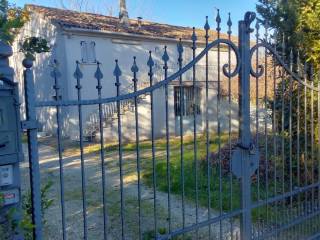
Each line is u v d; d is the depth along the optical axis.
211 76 15.19
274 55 3.43
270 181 5.29
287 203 4.35
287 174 4.88
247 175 3.14
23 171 7.97
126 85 16.09
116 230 4.73
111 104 14.73
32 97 1.99
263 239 3.38
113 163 9.65
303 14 4.51
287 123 4.77
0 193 1.77
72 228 4.85
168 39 16.80
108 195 6.46
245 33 3.05
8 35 2.17
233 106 13.45
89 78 14.88
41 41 2.96
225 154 7.50
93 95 14.99
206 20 2.86
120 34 15.66
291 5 4.52
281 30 4.59
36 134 2.01
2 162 1.82
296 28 4.52
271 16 4.70
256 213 3.97
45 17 15.42
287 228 3.65
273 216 3.79
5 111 1.83
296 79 3.73
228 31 2.99
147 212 5.40
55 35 14.87
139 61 16.53
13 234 1.85
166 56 2.67
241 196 3.14
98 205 5.86
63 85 14.49
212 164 7.43
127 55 16.17
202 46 15.35
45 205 2.56
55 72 2.12
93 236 4.56
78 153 11.54
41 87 16.25
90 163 9.80
